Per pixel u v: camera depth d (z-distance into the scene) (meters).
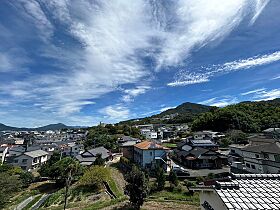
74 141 85.38
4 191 27.67
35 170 47.25
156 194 21.61
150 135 80.12
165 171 29.81
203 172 29.61
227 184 6.16
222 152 40.47
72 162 34.31
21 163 47.91
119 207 19.05
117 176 30.44
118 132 82.31
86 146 62.38
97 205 20.27
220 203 6.06
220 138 56.28
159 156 32.31
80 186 28.53
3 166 41.84
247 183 6.57
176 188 22.44
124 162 36.91
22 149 58.25
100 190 25.69
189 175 26.86
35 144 75.69
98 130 86.31
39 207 24.00
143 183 18.27
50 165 38.44
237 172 28.11
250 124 65.44
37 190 32.59
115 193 23.31
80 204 21.53
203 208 7.50
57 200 24.59
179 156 37.88
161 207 18.33
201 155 34.22
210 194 6.90
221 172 29.30
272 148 24.47
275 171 23.17
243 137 49.41
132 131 83.12
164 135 80.69
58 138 101.62
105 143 60.19
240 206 4.96
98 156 39.00
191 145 42.53
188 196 20.92
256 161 25.38
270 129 52.81
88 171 28.67
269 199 5.38
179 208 18.05
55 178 34.06
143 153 32.03
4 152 55.00
